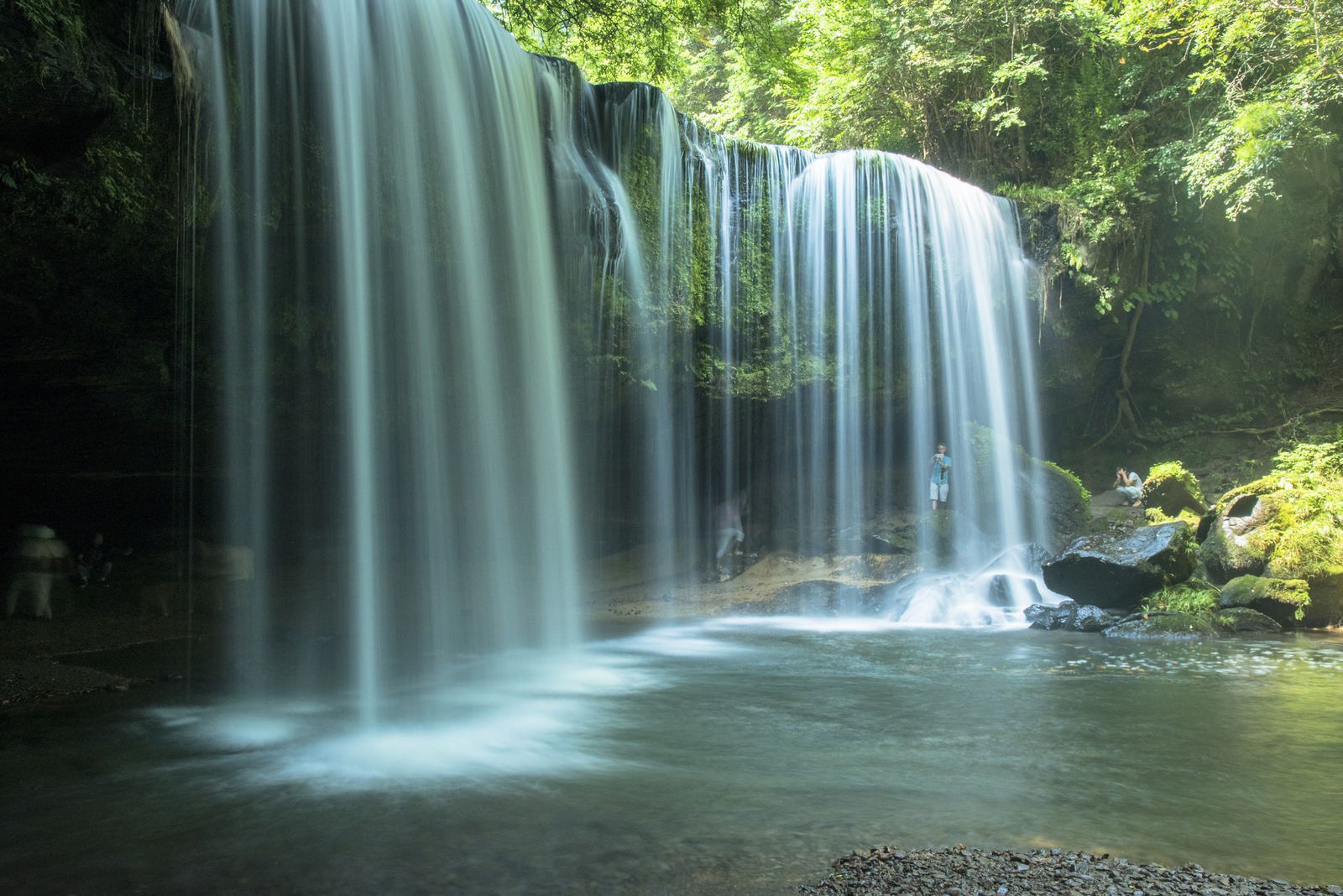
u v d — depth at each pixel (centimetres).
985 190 2358
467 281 1263
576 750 784
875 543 1989
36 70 793
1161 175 2409
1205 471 2502
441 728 863
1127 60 2497
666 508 1895
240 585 1528
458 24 1255
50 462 1388
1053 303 2344
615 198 1510
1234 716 908
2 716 895
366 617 1347
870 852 525
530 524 1435
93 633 1327
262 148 1046
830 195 1958
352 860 534
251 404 1195
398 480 1261
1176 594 1636
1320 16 2017
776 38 2472
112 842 564
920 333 2078
